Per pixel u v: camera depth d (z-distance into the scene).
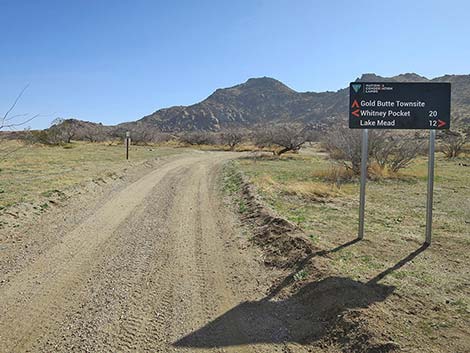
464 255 7.02
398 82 7.73
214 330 4.52
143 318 4.78
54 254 7.21
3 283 5.80
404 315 4.55
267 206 11.15
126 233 8.88
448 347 3.87
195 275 6.25
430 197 7.79
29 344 4.20
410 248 7.43
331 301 4.86
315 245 7.11
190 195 14.62
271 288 5.70
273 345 4.21
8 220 9.24
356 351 3.93
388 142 21.09
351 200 13.09
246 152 51.66
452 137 41.81
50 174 18.69
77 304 5.15
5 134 15.66
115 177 19.31
